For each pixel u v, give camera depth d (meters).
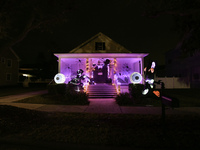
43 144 3.95
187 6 4.92
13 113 6.21
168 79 21.03
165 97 4.17
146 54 13.76
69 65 17.31
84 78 14.02
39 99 11.24
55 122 5.74
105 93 12.73
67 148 3.80
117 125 5.42
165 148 3.67
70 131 4.76
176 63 24.05
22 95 14.33
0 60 29.11
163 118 4.43
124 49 15.17
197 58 19.89
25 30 6.13
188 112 7.65
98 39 15.24
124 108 8.65
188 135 4.45
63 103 10.14
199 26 5.10
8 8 5.79
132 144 3.86
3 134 4.53
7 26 6.21
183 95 13.76
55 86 12.68
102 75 17.69
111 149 3.66
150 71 11.63
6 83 30.34
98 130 4.86
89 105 9.54
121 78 16.92
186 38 5.47
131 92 11.15
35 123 5.57
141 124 5.55
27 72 39.19
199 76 19.88
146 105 9.56
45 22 6.55
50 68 36.16
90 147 3.74
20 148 3.85
